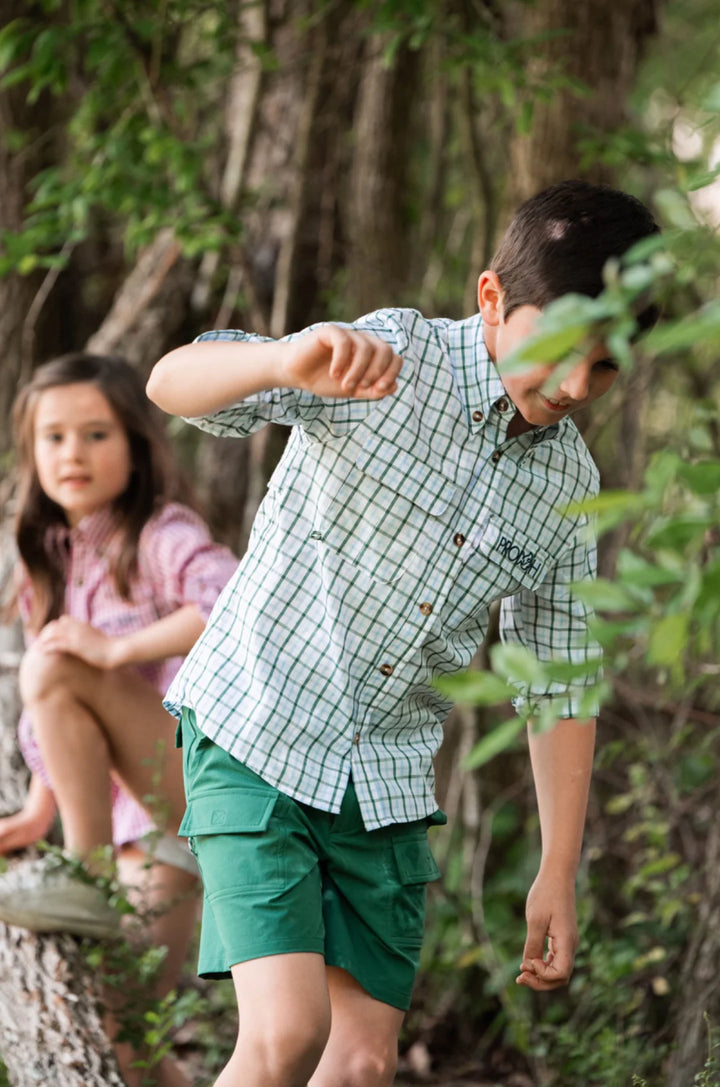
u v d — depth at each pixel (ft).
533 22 17.87
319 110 22.25
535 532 9.61
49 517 14.69
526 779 17.87
